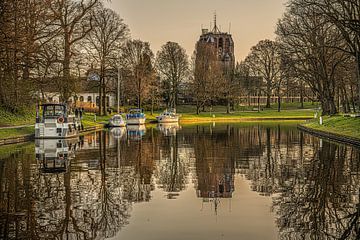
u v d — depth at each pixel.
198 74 100.19
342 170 19.98
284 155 26.45
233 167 21.64
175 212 12.58
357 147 30.89
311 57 55.38
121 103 106.44
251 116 98.94
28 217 11.95
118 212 12.54
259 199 14.20
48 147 31.69
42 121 39.69
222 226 11.10
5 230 10.78
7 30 38.00
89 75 70.94
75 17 53.22
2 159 24.38
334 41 48.25
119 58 73.44
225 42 146.88
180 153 27.94
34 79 48.28
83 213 12.44
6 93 47.25
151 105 96.50
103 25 71.50
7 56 43.81
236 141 37.38
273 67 110.19
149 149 30.50
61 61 48.34
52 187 16.19
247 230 10.75
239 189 15.91
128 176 18.86
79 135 45.28
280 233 10.45
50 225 11.22
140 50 87.50
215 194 15.10
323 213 12.27
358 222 11.30
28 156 25.89
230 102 112.31
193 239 10.08
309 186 16.23
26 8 40.28
